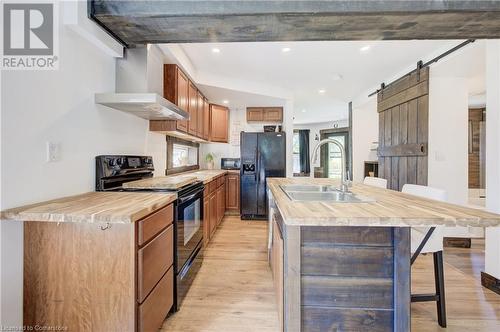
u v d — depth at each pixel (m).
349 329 1.31
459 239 3.34
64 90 1.60
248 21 1.68
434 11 1.55
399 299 1.27
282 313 1.46
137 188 2.03
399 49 3.05
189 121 3.52
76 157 1.72
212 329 1.72
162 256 1.64
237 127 5.63
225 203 4.99
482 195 5.23
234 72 3.86
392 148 3.98
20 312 1.30
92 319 1.31
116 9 1.62
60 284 1.32
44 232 1.31
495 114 2.20
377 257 1.29
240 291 2.20
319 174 8.65
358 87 4.65
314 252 1.31
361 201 1.50
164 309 1.68
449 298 2.11
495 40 2.19
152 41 2.03
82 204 1.40
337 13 1.58
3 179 1.23
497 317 1.86
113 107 2.12
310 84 4.48
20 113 1.31
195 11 1.60
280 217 1.62
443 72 3.21
